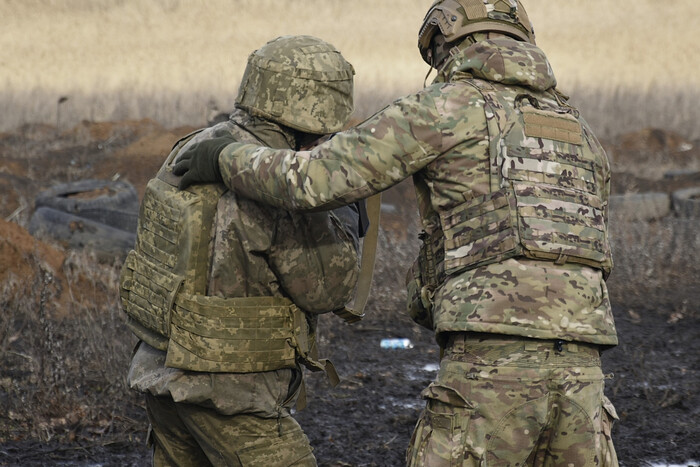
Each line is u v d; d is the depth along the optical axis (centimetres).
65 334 1327
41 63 8944
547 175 575
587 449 571
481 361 562
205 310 602
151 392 621
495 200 565
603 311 581
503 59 589
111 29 11256
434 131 569
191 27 11662
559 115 598
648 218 2856
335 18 12519
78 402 1090
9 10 11688
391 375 1295
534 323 552
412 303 639
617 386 1260
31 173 3139
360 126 574
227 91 7362
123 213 2053
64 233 1877
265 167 572
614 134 5275
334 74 625
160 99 6412
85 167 3341
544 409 559
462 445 560
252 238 601
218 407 603
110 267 1823
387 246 1984
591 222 583
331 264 620
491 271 562
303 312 636
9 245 1589
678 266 2012
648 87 7688
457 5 621
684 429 1105
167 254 620
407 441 1048
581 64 9175
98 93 6956
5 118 5372
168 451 666
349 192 564
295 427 640
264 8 12631
